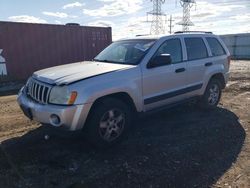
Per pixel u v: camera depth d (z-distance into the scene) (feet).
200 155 14.49
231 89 32.12
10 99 30.55
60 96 13.69
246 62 85.66
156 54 17.30
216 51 22.36
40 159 14.03
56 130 14.06
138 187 11.75
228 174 12.73
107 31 50.16
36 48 42.01
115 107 14.89
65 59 45.29
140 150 15.02
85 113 13.74
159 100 17.47
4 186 11.75
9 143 16.05
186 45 19.69
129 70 15.74
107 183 12.02
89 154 14.56
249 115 21.25
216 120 19.90
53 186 11.79
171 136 16.93
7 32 39.14
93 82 14.15
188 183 12.04
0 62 39.04
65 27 44.62
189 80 19.51
